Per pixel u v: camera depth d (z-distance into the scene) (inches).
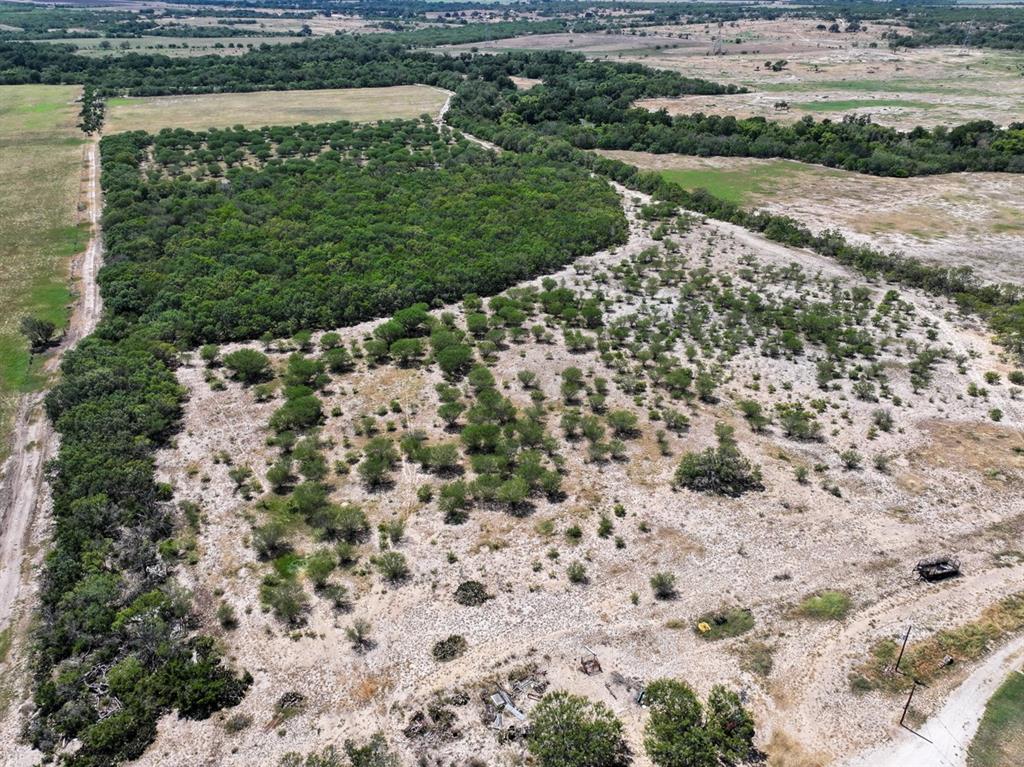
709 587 2007.9
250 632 1868.8
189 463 2536.9
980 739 1582.2
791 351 3319.4
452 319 3523.6
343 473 2485.2
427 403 2913.4
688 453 2539.4
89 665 1748.3
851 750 1565.0
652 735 1557.6
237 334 3388.3
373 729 1619.1
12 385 3053.6
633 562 2094.0
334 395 2967.5
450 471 2496.3
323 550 2134.6
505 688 1711.4
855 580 2034.9
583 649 1815.9
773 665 1769.2
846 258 4431.6
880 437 2687.0
